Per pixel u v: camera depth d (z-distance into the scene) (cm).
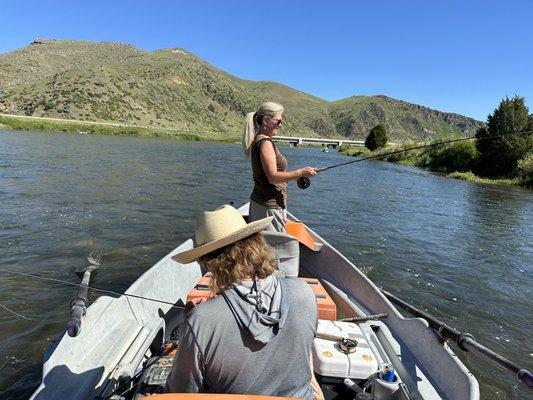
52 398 251
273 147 385
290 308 178
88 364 290
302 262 590
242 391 171
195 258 187
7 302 590
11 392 415
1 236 866
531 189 2738
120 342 321
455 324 643
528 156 3138
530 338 614
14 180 1476
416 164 4153
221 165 2608
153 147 3912
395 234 1141
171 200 1346
